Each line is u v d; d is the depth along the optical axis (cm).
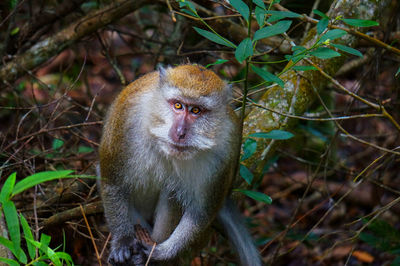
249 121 769
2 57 945
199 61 987
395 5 847
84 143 988
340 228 1094
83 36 982
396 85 936
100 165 691
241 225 750
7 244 473
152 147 659
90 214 742
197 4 904
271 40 927
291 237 908
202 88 630
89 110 841
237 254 736
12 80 967
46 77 1301
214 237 966
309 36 801
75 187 820
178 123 630
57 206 762
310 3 978
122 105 664
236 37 909
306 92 774
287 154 972
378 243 851
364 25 563
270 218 1138
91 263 820
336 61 790
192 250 743
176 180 687
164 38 1102
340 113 1001
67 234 796
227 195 732
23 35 992
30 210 775
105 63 1234
